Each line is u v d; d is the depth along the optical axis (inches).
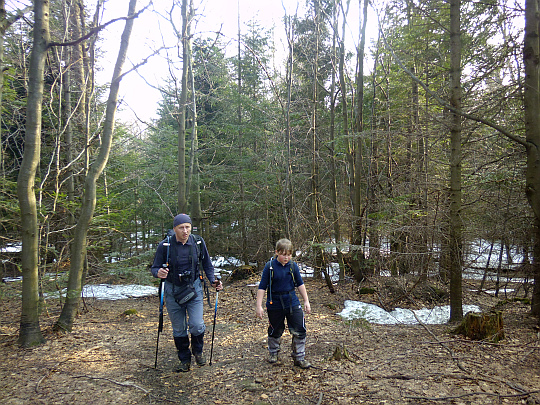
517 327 195.0
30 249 186.5
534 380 128.2
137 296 386.9
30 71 181.3
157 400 128.1
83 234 219.9
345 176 490.9
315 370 149.0
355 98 491.8
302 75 458.0
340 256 377.1
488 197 273.9
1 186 268.2
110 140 220.1
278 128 443.2
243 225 565.0
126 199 502.0
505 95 228.5
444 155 295.4
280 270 155.3
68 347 184.2
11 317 254.8
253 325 237.8
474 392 119.5
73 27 343.9
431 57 305.6
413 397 118.6
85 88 279.9
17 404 121.2
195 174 471.2
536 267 209.0
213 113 568.4
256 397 127.9
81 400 125.9
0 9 168.9
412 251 275.7
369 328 190.9
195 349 162.1
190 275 156.8
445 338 185.6
